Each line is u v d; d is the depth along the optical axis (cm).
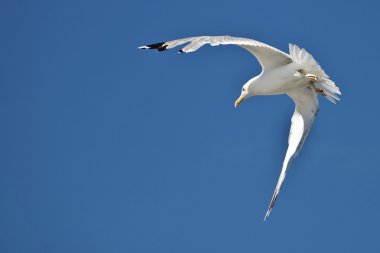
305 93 1527
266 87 1515
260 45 1375
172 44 1277
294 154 1515
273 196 1443
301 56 1451
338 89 1480
